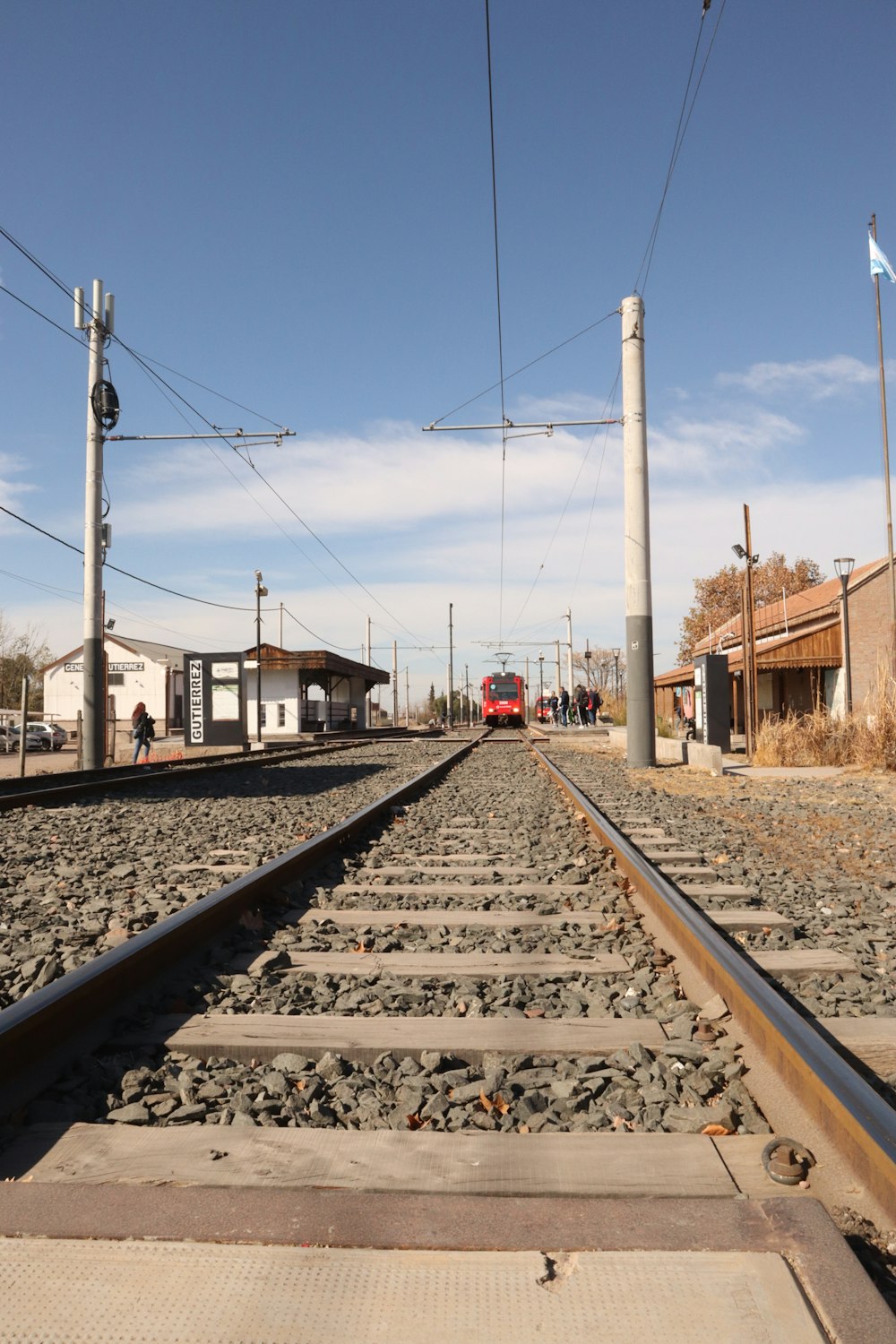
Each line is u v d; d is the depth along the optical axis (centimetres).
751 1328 198
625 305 1875
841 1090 279
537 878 731
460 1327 201
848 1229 237
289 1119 315
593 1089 335
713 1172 272
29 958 509
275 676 5325
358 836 940
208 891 689
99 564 2059
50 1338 200
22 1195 251
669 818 1082
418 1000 438
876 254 2778
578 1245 227
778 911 615
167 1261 223
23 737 1898
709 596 7262
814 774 1794
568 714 5428
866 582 3547
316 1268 220
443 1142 293
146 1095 338
